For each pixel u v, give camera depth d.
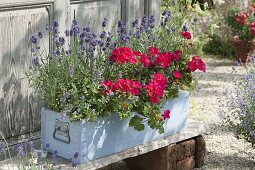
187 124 5.78
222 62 10.73
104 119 4.90
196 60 5.39
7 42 4.99
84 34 5.03
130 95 4.87
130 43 5.46
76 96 4.80
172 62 5.36
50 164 4.83
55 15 5.33
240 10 10.84
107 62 5.11
